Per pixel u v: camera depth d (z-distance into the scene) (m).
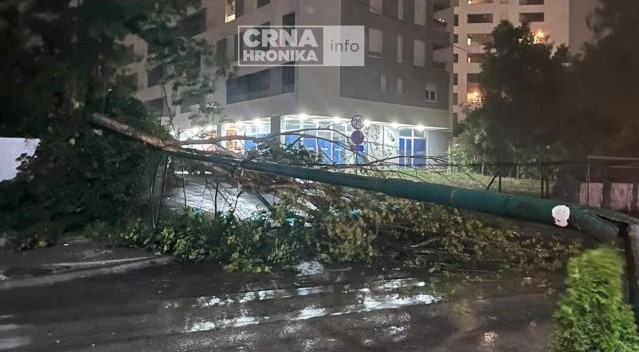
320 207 8.01
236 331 5.02
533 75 30.16
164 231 8.07
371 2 35.19
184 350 4.56
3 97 9.82
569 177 16.31
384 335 4.98
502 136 31.14
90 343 4.67
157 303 5.81
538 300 6.14
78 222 9.30
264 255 7.59
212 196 11.91
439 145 40.59
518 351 4.61
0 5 10.02
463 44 78.69
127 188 9.76
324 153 9.52
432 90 39.62
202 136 11.24
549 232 9.76
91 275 6.86
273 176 8.27
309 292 6.33
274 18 34.44
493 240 8.24
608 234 2.32
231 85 39.00
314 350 4.60
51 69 10.00
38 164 9.06
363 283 6.75
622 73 23.09
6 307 5.61
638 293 2.39
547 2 75.69
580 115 26.05
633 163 17.06
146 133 9.95
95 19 10.49
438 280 6.95
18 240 8.20
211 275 6.96
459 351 4.61
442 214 7.97
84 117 10.23
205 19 40.22
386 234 8.17
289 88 33.41
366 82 34.78
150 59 12.43
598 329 2.47
